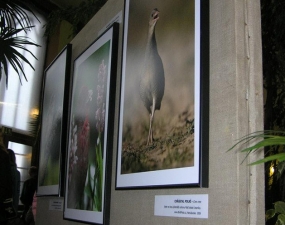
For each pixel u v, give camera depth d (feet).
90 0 13.42
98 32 8.89
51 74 11.71
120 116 6.68
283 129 7.17
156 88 5.62
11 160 12.47
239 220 3.81
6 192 9.02
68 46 10.30
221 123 4.25
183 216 4.62
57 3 26.73
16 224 11.74
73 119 9.16
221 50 4.43
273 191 6.66
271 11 7.59
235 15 4.33
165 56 5.49
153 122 5.58
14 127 24.00
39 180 11.45
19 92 24.62
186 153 4.68
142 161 5.72
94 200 7.18
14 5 13.62
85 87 8.65
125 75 6.75
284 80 7.20
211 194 4.22
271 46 7.56
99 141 7.38
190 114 4.70
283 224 4.31
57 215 9.65
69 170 8.91
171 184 4.83
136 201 5.86
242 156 3.95
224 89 4.28
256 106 4.12
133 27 6.71
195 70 4.71
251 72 4.21
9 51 12.52
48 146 10.91
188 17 5.03
